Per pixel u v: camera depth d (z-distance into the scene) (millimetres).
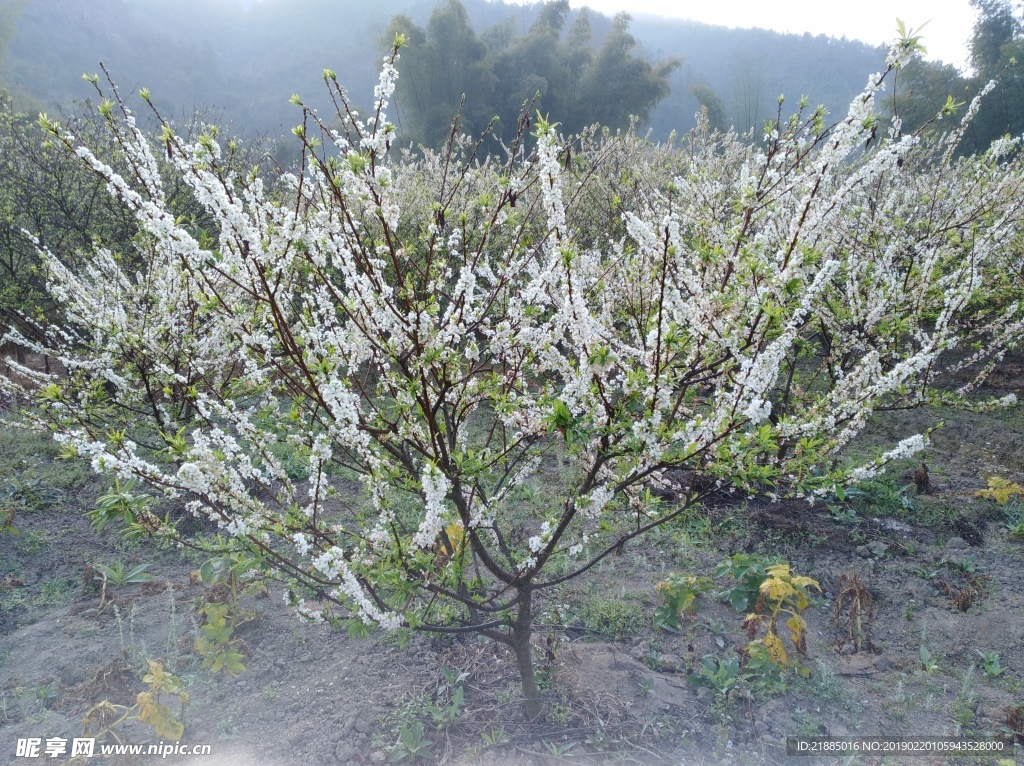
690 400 2908
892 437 6664
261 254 2082
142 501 2424
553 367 2756
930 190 6449
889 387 3369
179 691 2941
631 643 3557
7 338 5430
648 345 2555
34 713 3033
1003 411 7195
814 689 3246
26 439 6289
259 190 2662
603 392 2469
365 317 2521
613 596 3955
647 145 8883
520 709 3031
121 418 4930
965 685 3213
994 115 15984
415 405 2533
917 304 4914
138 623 3672
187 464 2123
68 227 7336
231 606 3545
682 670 3348
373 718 2986
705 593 4031
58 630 3635
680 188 5121
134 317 5000
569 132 23453
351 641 3533
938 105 15570
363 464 2818
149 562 4336
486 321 2828
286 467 5367
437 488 2221
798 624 3307
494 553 4273
